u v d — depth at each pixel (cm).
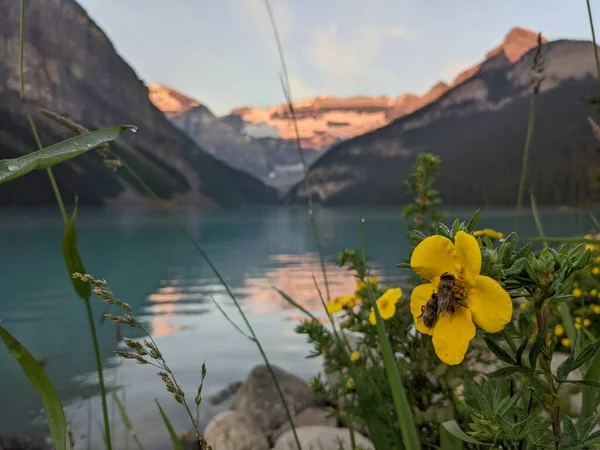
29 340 785
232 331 787
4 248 2188
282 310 952
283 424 425
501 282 83
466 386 163
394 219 4859
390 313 179
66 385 557
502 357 81
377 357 213
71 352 701
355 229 3600
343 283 1285
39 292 1234
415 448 105
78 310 1014
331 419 396
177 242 2581
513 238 83
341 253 228
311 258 1902
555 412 81
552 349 81
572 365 79
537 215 180
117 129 94
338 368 213
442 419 167
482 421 87
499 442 88
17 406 519
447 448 125
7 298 1162
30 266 1691
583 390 107
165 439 412
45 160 87
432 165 218
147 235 2975
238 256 1991
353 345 256
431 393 190
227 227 4066
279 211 10650
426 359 182
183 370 592
